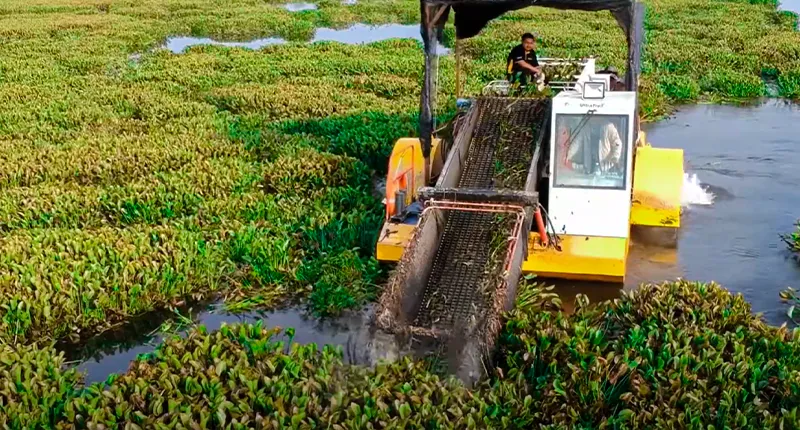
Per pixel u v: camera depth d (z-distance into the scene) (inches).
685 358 284.8
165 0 1798.7
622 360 286.5
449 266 343.9
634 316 330.0
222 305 379.6
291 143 609.9
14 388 282.0
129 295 371.2
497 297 300.2
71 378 304.0
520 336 302.5
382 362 285.6
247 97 764.6
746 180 546.3
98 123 692.1
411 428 257.1
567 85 448.8
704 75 872.3
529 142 402.6
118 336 355.6
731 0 1584.6
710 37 1110.4
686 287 346.0
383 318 291.7
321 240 424.8
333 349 305.3
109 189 497.0
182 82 873.5
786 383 273.6
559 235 372.5
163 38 1312.7
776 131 679.1
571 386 277.4
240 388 277.9
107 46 1141.1
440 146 431.2
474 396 269.3
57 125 692.7
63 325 353.4
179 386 283.9
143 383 279.7
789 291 370.6
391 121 659.4
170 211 468.4
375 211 469.7
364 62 938.1
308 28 1379.2
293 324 359.9
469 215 365.7
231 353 304.0
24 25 1344.7
